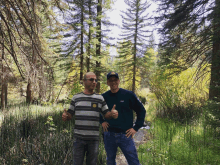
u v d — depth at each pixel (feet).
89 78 6.27
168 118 18.71
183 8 20.29
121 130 7.00
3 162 8.25
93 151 6.07
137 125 7.07
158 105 22.72
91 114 6.11
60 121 15.17
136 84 63.00
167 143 12.08
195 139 12.07
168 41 22.41
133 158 6.83
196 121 16.03
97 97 6.37
